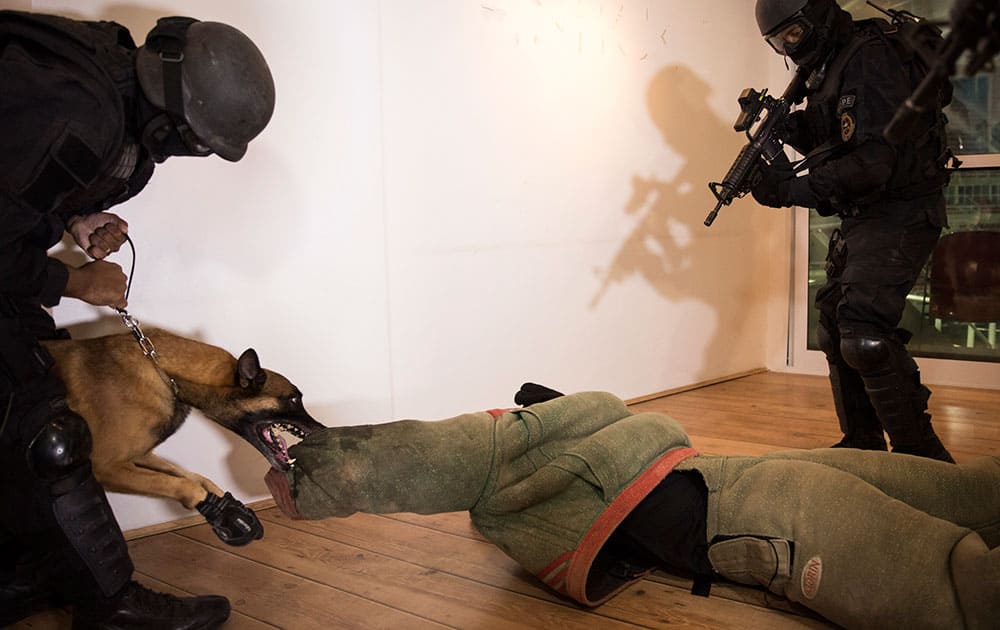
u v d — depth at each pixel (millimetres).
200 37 1617
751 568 1727
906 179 2439
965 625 1357
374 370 2863
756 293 4645
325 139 2664
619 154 3748
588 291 3664
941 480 1697
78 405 1832
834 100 2543
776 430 3322
